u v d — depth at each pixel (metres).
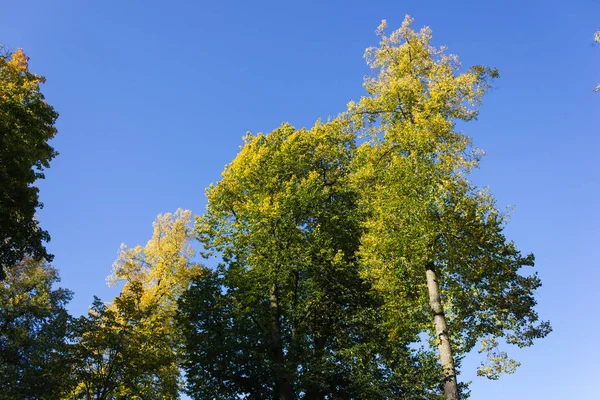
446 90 18.27
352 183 20.11
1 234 20.12
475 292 17.97
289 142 26.25
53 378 20.34
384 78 20.11
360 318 22.16
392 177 17.27
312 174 24.50
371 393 20.42
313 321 24.17
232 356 23.28
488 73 18.59
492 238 17.66
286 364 21.78
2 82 21.67
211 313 24.73
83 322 21.84
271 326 24.28
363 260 18.97
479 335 17.94
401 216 16.98
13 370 21.52
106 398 21.53
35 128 21.55
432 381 19.02
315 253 23.58
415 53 19.91
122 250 29.14
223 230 25.58
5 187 19.86
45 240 21.55
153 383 22.97
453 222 16.80
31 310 26.45
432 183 16.84
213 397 23.03
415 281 18.25
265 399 23.27
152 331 23.61
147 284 28.06
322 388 23.06
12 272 27.59
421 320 18.05
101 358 21.19
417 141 17.47
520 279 18.52
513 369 16.92
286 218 23.70
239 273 24.14
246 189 26.00
